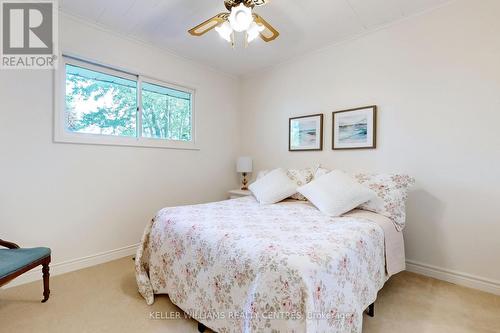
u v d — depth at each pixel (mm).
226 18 1816
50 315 1632
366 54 2607
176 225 1741
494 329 1521
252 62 3369
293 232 1510
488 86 1959
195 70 3346
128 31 2592
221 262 1359
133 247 2756
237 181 3961
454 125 2111
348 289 1257
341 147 2791
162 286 1788
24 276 2043
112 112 2668
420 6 2180
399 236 1994
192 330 1509
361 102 2650
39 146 2141
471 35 2025
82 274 2238
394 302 1814
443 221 2172
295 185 2635
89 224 2441
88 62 2467
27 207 2086
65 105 2326
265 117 3625
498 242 1932
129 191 2734
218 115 3670
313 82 3062
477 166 2012
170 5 2168
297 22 2406
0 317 1604
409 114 2342
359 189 2020
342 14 2283
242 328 1212
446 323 1578
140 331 1495
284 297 1078
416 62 2295
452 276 2125
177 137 3254
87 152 2426
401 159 2393
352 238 1444
